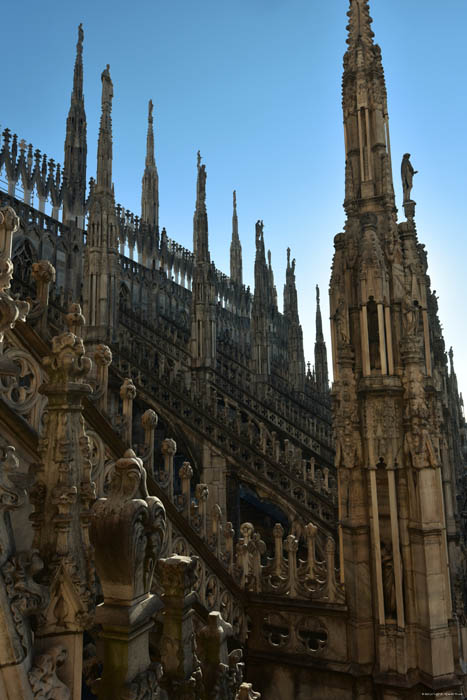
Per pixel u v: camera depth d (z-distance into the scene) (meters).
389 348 8.43
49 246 31.78
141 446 7.00
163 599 4.02
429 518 7.83
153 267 43.69
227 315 57.22
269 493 17.05
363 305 8.63
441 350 16.30
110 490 3.27
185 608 4.02
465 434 50.44
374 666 7.84
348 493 8.41
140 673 3.15
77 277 33.38
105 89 24.03
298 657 8.33
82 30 37.41
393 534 7.96
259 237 40.97
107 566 3.14
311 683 8.16
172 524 7.29
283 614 8.60
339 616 8.16
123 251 41.38
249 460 17.73
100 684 3.05
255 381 38.56
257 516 21.91
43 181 32.81
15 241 29.19
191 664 3.96
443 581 7.75
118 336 23.95
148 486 6.91
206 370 27.91
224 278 61.97
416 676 7.61
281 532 9.09
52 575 3.33
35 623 3.22
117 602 3.16
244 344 58.28
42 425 5.06
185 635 3.97
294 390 45.00
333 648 8.16
